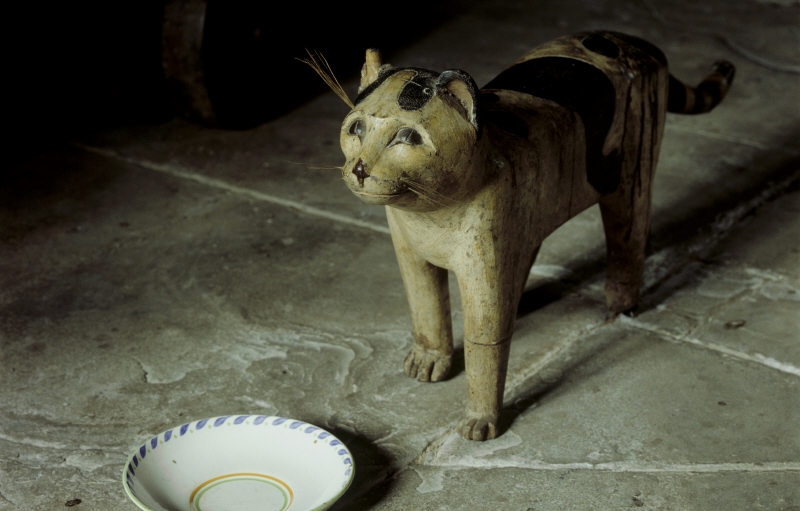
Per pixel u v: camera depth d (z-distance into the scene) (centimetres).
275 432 138
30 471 139
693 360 152
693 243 176
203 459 136
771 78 237
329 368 152
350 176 126
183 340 157
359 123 127
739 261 171
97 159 202
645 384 149
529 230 137
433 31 272
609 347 155
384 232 180
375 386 149
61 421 145
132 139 209
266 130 213
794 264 170
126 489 129
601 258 173
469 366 139
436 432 143
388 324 160
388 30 271
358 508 134
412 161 125
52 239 179
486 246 133
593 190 145
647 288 166
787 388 148
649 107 148
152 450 135
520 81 142
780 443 140
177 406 147
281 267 172
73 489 137
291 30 232
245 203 188
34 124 213
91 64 218
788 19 278
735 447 140
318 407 146
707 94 163
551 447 140
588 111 141
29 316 162
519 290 138
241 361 154
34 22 215
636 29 273
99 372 152
